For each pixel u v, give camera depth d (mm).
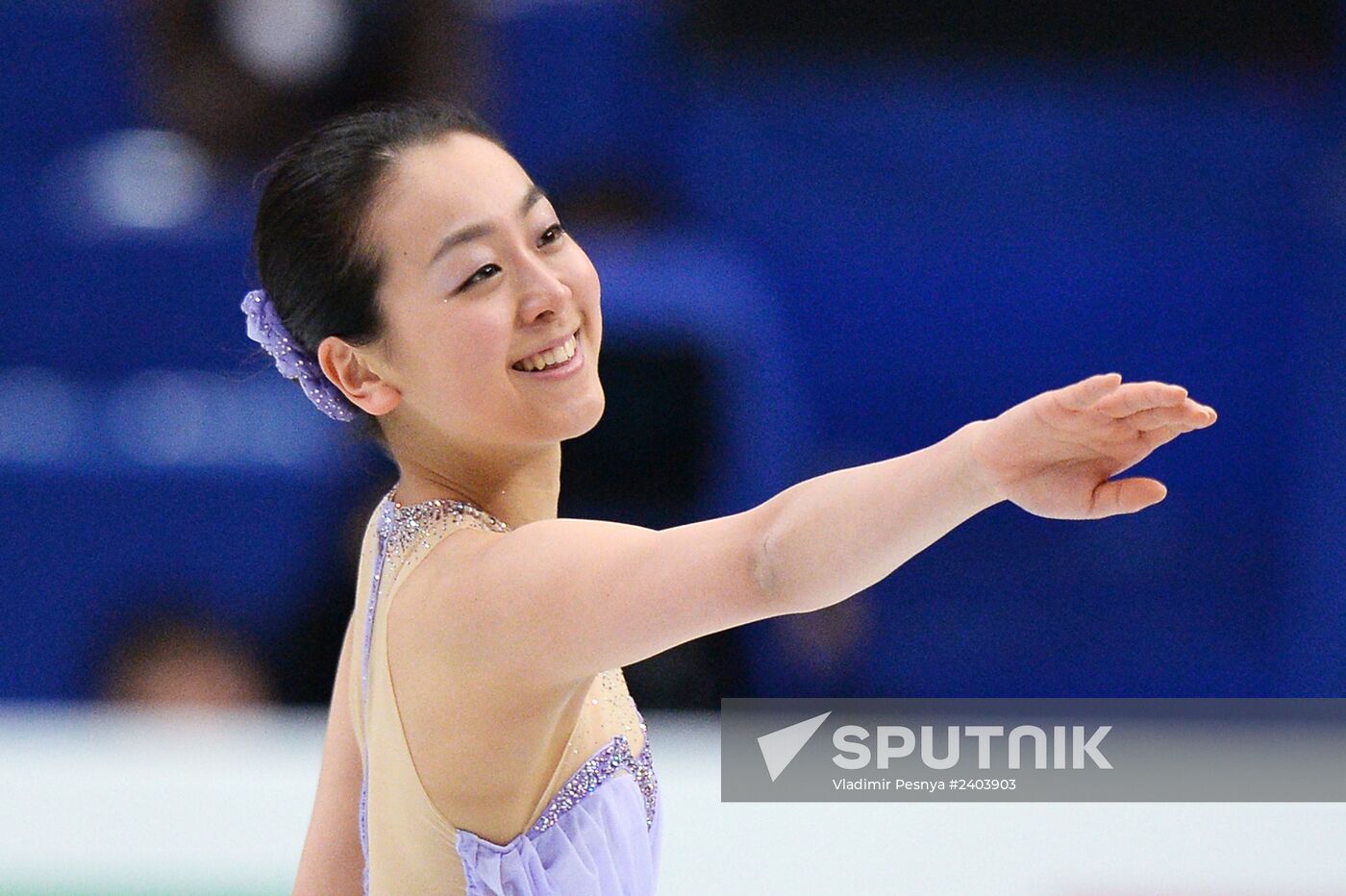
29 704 15000
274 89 18203
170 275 16188
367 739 6902
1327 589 18719
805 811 9414
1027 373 19125
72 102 18734
